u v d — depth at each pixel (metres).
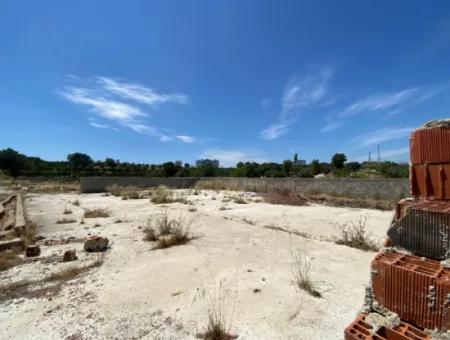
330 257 4.60
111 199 15.91
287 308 2.94
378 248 5.20
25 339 2.60
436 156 1.73
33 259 4.98
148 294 3.40
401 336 1.35
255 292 3.31
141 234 6.50
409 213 1.60
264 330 2.59
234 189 21.17
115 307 3.13
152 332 2.63
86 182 22.50
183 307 3.06
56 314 3.03
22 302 3.36
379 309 1.55
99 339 2.55
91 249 5.36
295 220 8.77
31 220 8.71
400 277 1.45
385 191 14.27
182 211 10.23
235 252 4.90
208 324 2.70
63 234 6.84
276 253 4.84
